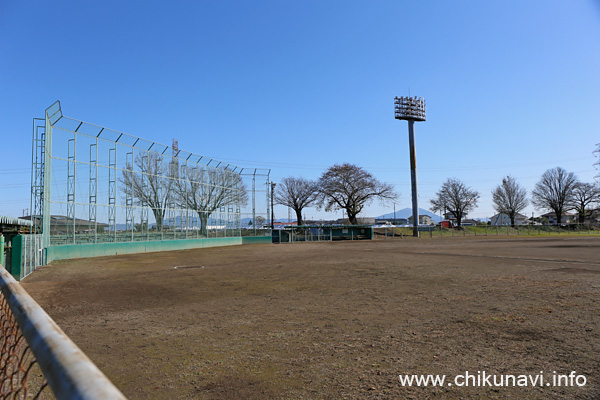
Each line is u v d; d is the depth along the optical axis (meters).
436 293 9.73
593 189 80.44
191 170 34.59
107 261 21.11
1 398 2.23
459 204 87.81
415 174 59.62
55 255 21.48
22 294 1.99
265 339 6.17
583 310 7.28
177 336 6.48
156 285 12.31
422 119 60.69
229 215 39.94
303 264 18.34
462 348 5.38
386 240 49.75
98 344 6.09
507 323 6.56
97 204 24.88
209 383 4.47
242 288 11.45
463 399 3.85
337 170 71.00
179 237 32.72
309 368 4.84
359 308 8.24
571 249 25.22
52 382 0.93
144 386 4.42
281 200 82.62
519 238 47.75
